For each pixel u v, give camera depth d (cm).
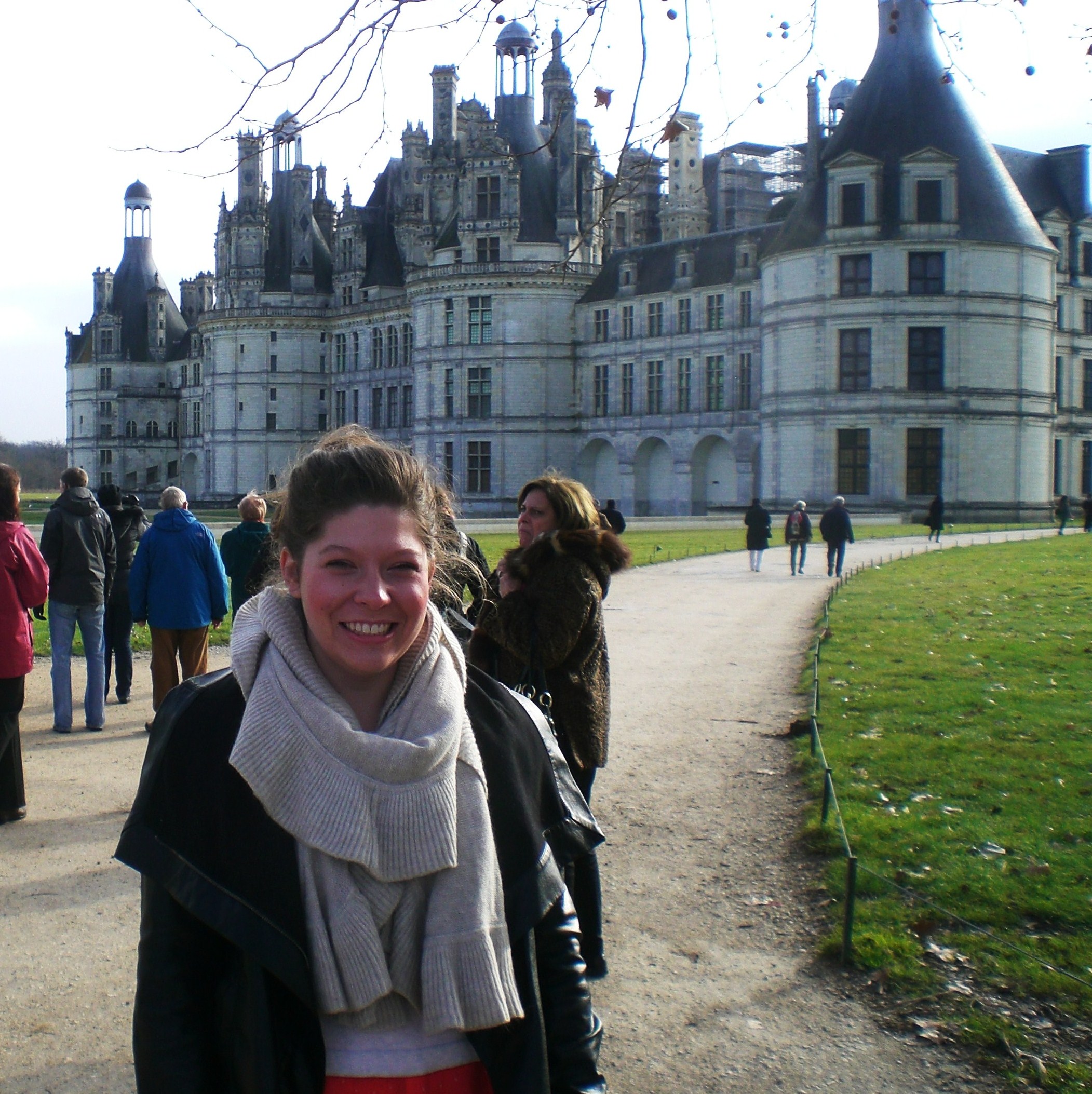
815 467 7712
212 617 1385
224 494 12406
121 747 1293
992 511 7538
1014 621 2333
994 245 7475
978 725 1345
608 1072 609
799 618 2514
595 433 9725
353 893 304
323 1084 305
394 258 12112
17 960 746
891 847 908
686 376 9150
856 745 1253
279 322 12219
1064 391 9038
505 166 9738
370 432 362
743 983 712
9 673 995
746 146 11162
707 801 1091
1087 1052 607
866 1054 623
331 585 313
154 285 16325
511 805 335
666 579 3525
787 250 7800
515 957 325
